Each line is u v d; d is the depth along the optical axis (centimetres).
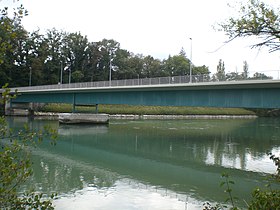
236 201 1349
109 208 1241
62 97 5550
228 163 2277
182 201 1348
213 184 1670
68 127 4741
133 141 3406
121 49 11488
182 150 2862
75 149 2831
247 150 2862
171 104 3516
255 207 524
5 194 470
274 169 2059
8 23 463
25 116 6650
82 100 5116
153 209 1242
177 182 1706
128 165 2186
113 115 7319
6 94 470
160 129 4700
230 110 8938
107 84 4431
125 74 10706
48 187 1516
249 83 2545
